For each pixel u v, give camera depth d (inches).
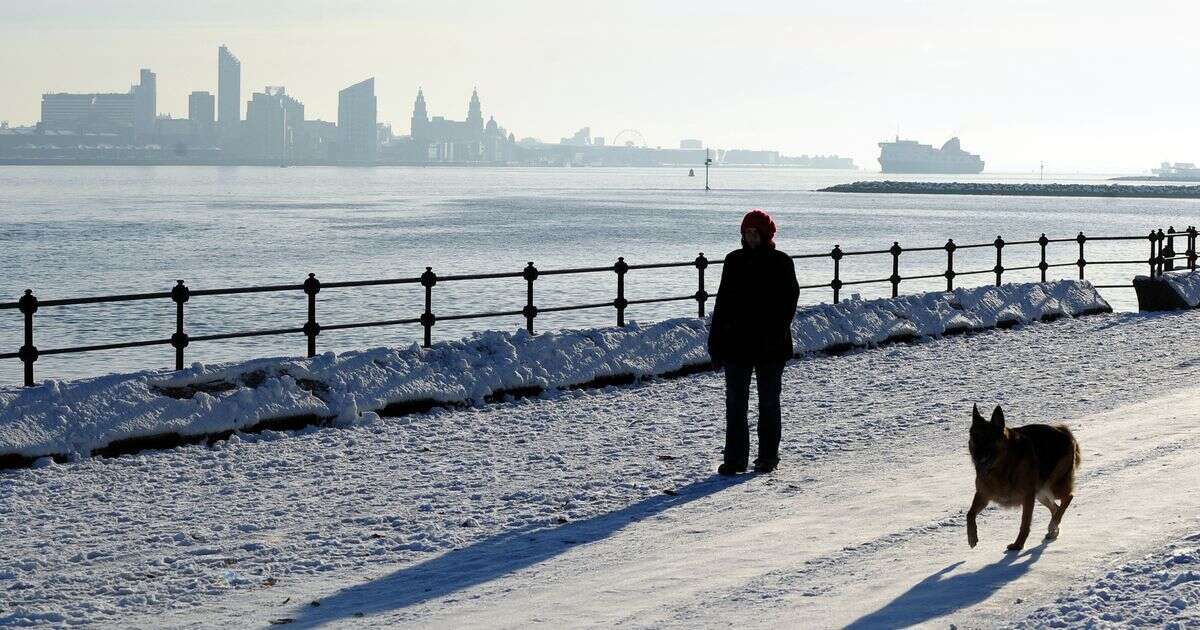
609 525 500.7
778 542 462.6
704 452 637.9
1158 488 510.9
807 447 645.9
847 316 1024.2
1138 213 6530.5
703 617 375.6
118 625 388.5
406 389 740.0
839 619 366.9
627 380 844.6
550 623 376.8
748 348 585.0
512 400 782.5
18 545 479.5
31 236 4055.1
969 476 561.0
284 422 689.0
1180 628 333.4
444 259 3233.3
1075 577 395.5
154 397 656.4
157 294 692.1
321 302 2208.4
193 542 483.8
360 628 379.9
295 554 467.2
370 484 573.9
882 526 478.6
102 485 571.8
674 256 3373.5
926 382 841.5
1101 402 746.2
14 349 1627.7
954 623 355.9
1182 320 1187.9
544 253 3486.7
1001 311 1160.2
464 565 449.4
